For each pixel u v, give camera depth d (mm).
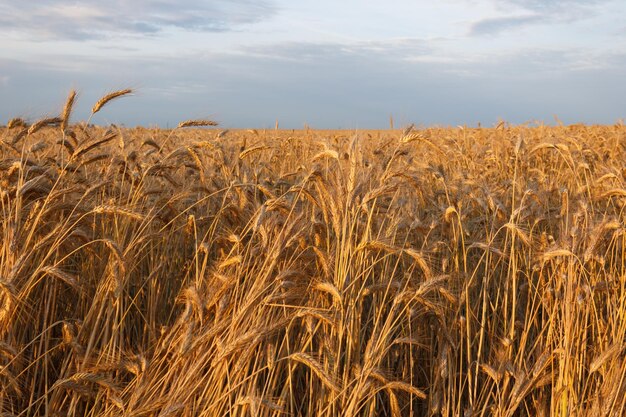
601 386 1307
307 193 1376
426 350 1461
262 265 1338
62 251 1464
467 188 1923
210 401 1214
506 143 3004
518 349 1474
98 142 1527
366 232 1357
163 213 1661
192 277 1606
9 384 1226
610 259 1657
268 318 1248
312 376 1286
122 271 1369
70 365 1310
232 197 1699
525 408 1403
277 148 2977
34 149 1651
